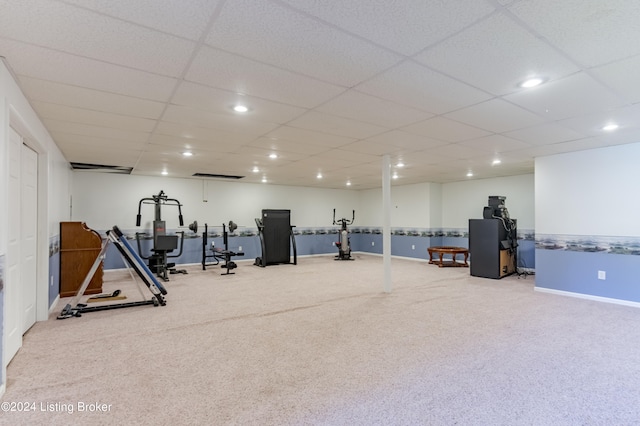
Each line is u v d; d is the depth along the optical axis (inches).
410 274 291.7
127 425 78.1
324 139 175.5
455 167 268.4
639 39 78.0
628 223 187.6
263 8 66.4
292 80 102.5
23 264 135.0
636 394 92.0
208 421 79.7
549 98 116.9
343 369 106.9
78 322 154.7
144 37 77.6
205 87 107.6
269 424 78.6
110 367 108.1
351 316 165.3
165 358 115.3
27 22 70.8
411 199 401.4
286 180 362.6
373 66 93.0
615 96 114.3
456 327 147.9
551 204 217.0
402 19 70.5
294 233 422.0
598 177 197.9
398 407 85.5
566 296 207.3
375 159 233.8
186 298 203.3
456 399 89.3
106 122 144.6
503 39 78.5
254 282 256.1
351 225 472.1
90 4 64.6
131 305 182.1
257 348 124.3
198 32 75.6
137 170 287.7
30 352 119.5
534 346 125.9
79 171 295.3
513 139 175.0
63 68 93.7
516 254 294.0
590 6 65.6
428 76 99.5
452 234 377.7
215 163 251.0
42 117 136.4
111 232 180.7
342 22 71.7
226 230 371.9
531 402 87.9
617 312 172.1
